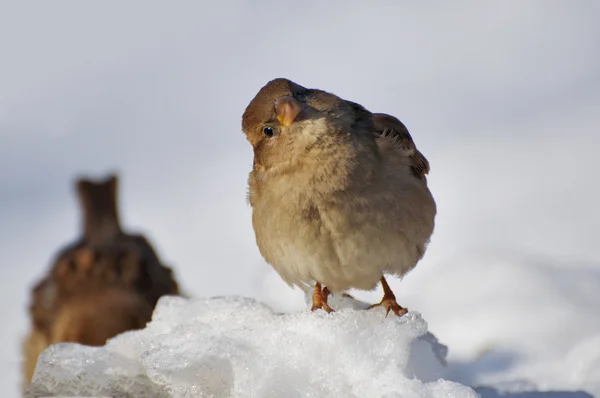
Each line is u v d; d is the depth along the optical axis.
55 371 7.07
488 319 8.87
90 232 11.62
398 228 7.62
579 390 7.38
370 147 7.62
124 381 6.96
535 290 9.13
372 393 6.26
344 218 7.51
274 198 7.71
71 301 10.29
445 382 6.24
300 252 7.75
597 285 9.20
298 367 6.44
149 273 10.89
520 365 8.09
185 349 6.68
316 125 7.48
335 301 8.31
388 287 7.97
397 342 6.51
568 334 8.43
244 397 6.46
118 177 11.92
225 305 7.33
